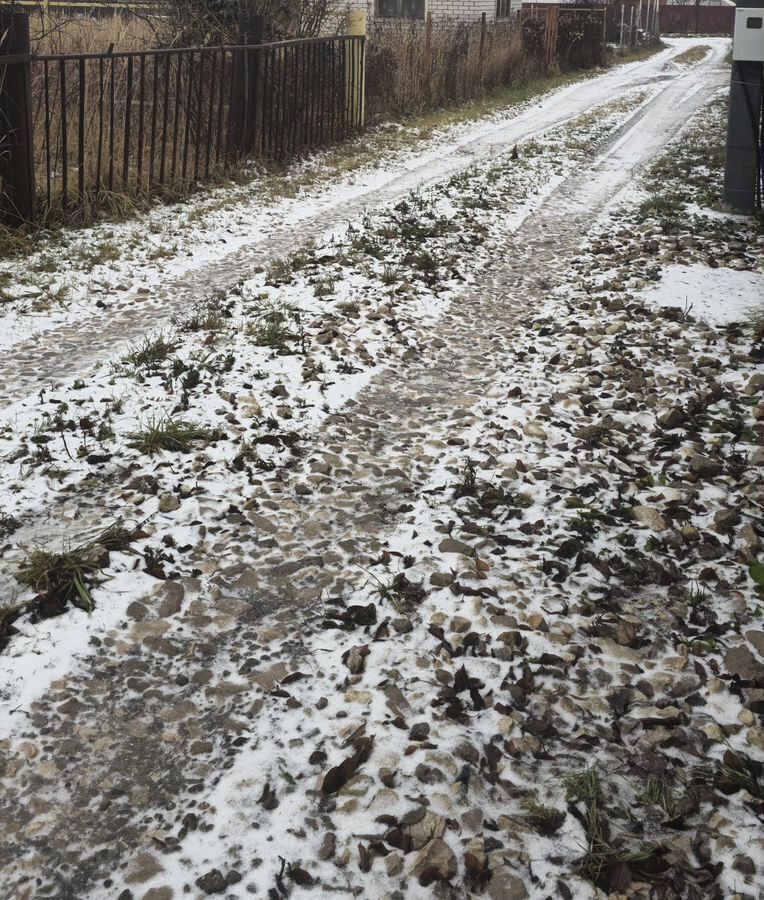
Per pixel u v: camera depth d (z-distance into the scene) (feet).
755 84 31.24
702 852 7.95
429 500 13.62
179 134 36.88
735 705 9.67
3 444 14.38
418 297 22.82
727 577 11.81
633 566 12.00
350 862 7.84
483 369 18.83
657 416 16.39
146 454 14.35
